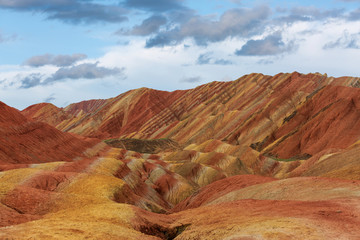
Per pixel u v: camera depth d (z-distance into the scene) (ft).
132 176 313.53
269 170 485.15
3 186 162.40
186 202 254.06
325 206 115.14
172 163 473.26
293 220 98.07
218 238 100.07
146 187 323.16
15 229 96.02
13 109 387.55
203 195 243.19
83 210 138.00
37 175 215.10
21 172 220.23
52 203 153.07
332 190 142.00
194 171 436.76
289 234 86.89
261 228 95.30
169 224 140.56
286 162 492.13
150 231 132.26
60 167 269.44
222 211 139.54
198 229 118.42
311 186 156.87
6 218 122.52
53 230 97.45
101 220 123.85
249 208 134.72
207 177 424.87
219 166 485.97
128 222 127.85
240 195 186.70
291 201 136.77
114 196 194.59
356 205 111.65
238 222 111.24
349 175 193.77
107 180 216.54
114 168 294.25
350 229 88.28
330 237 82.94
